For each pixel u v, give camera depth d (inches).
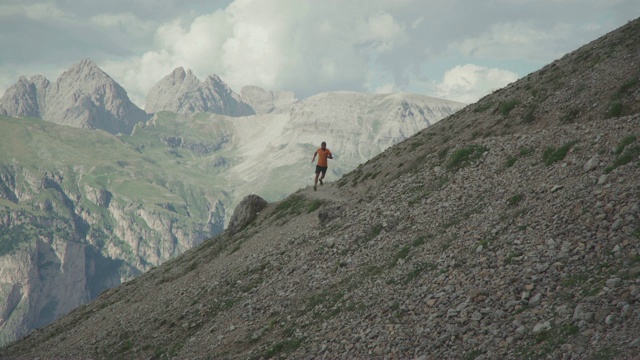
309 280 1160.8
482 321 641.6
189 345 1190.9
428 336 675.4
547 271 661.9
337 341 804.0
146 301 1863.9
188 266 2129.7
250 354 946.1
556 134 1087.0
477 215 948.0
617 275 580.4
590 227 698.8
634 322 501.7
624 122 938.7
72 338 1905.8
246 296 1302.9
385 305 821.9
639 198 689.0
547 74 1669.5
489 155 1226.6
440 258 861.8
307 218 1728.6
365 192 1667.1
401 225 1137.4
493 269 734.5
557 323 562.9
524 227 796.0
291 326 971.3
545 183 901.2
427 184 1314.0
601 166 829.2
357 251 1161.4
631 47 1400.1
